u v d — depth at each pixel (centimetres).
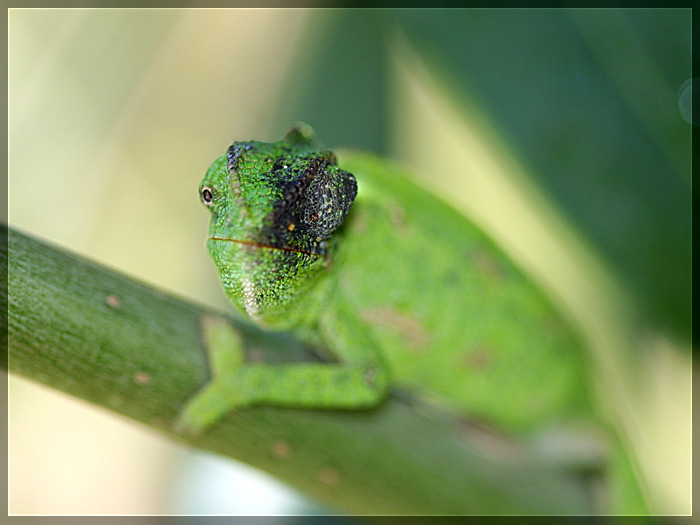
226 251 30
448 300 34
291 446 30
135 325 29
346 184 31
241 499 34
